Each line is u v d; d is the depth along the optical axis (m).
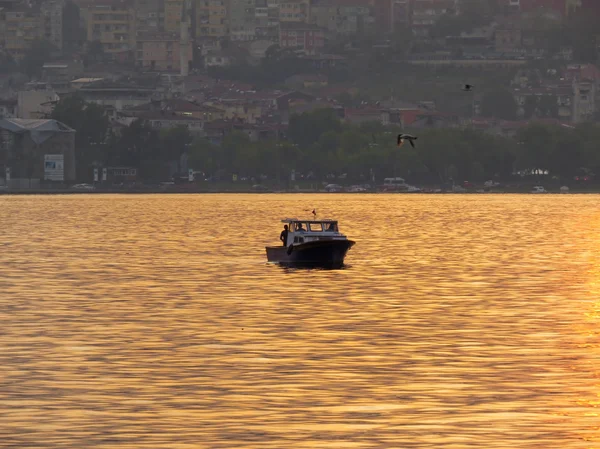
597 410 102.44
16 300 176.38
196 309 164.62
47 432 96.12
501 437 94.44
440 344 134.00
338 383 113.00
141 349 131.25
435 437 94.44
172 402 105.75
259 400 106.38
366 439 93.94
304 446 92.19
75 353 128.75
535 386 111.31
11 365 121.81
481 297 178.75
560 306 168.25
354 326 147.50
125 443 93.25
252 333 142.25
